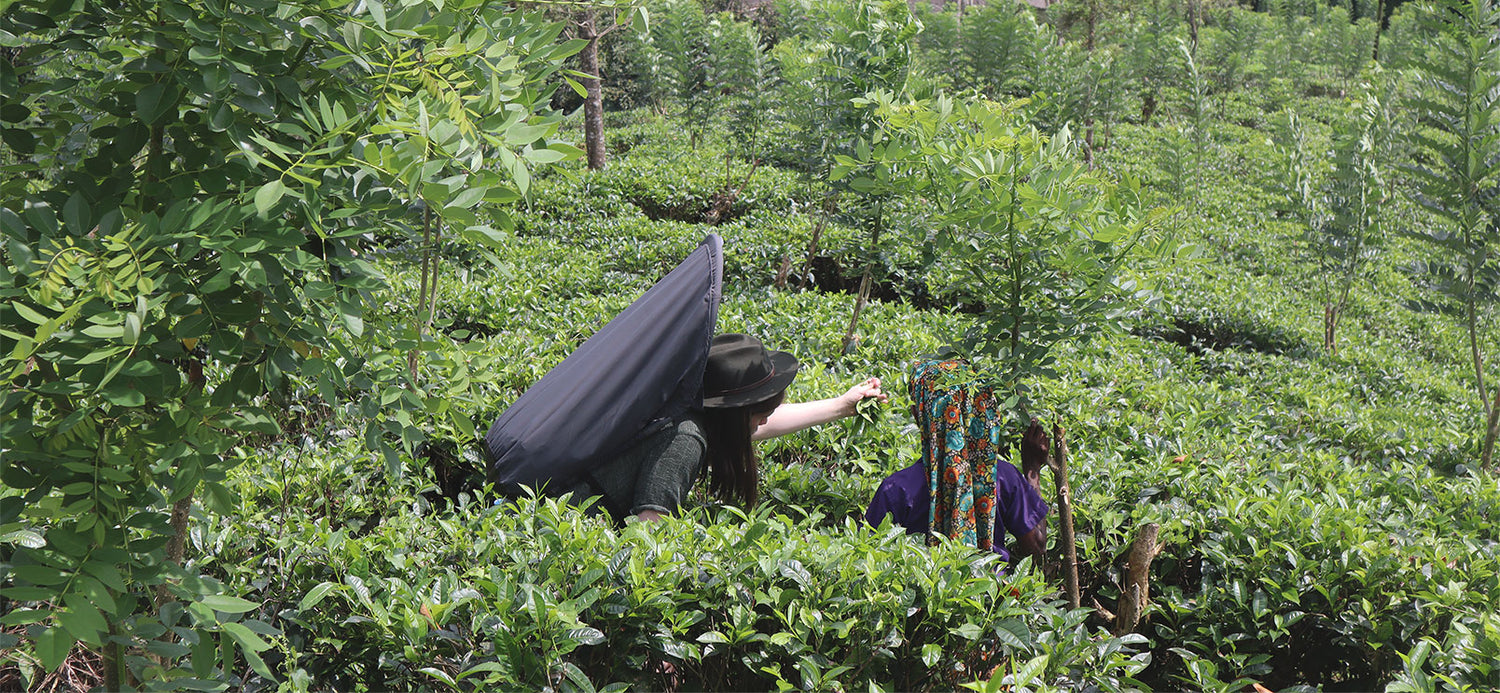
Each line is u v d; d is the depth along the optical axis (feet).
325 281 6.45
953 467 10.74
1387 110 35.53
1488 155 19.76
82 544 5.64
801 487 13.35
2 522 5.73
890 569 8.96
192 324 5.82
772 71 50.93
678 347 10.39
